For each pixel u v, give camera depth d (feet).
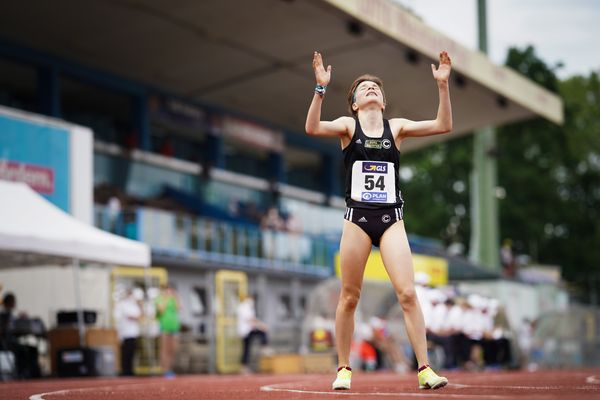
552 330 223.10
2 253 125.08
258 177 305.32
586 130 515.50
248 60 245.24
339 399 45.85
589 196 519.19
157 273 167.43
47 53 226.99
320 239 270.05
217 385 81.87
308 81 262.26
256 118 294.66
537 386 62.13
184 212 241.35
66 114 239.91
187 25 218.59
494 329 196.65
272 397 50.44
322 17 215.72
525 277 334.65
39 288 172.35
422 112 293.64
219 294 178.91
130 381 107.96
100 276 178.09
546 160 500.74
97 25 214.48
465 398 44.09
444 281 203.92
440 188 513.04
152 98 256.93
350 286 53.67
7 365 126.82
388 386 67.62
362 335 177.27
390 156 52.90
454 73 257.34
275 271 246.27
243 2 205.87
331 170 329.93
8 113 158.81
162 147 253.03
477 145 309.22
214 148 278.26
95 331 145.38
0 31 214.07
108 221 194.29
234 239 232.53
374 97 53.26
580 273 503.20
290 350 197.16
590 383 69.41
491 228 299.79
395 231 52.65
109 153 231.50
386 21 223.92
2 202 128.88
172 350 151.64
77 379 127.44
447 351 173.27
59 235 127.54
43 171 164.55
